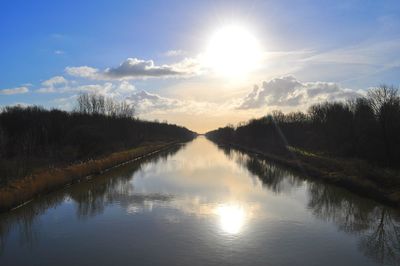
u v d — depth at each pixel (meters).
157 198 27.97
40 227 20.58
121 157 50.75
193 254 16.48
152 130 116.12
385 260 16.22
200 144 124.56
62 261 15.80
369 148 40.81
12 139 45.91
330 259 16.20
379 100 40.50
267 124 82.44
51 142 50.69
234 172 43.62
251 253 16.70
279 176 40.31
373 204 26.28
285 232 19.78
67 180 33.34
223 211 24.02
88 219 22.08
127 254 16.50
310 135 64.62
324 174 37.53
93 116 68.50
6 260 15.98
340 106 61.06
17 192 25.22
